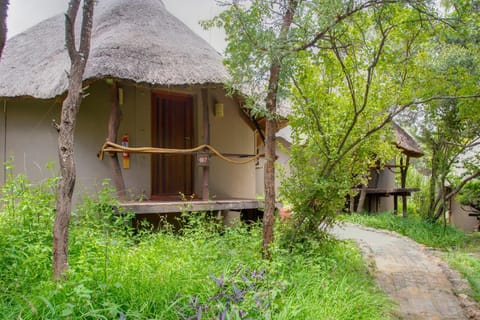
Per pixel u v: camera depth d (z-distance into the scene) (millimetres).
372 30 4758
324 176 5215
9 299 3172
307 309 3283
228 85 4516
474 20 4289
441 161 10320
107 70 5578
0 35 3232
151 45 6504
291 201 5262
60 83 5883
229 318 2779
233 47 4203
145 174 7055
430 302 4578
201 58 6711
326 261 4859
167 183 7398
